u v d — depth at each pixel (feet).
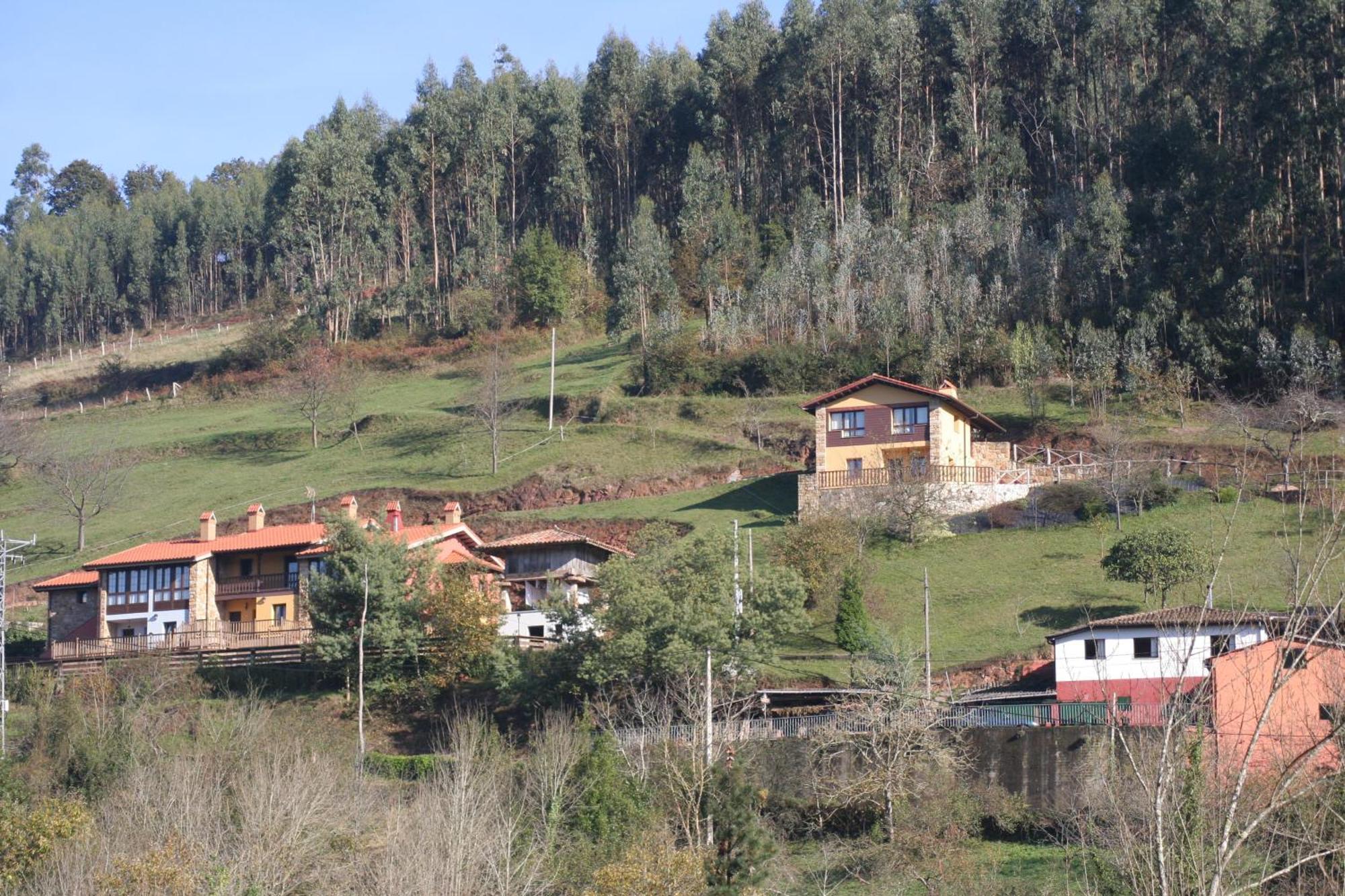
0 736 157.79
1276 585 175.52
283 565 229.25
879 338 339.16
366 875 117.19
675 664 158.81
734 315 371.15
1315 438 254.68
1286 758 61.05
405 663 184.55
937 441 250.78
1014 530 228.02
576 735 143.64
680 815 124.47
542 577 213.66
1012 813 126.62
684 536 249.34
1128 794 70.44
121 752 150.71
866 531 225.35
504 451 320.70
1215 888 47.62
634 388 359.05
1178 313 316.81
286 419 385.09
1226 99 377.91
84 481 318.04
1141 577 187.42
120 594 229.04
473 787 124.77
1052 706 138.62
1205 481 236.84
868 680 144.25
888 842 127.13
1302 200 339.36
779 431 310.45
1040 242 375.86
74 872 117.80
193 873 112.37
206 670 193.06
